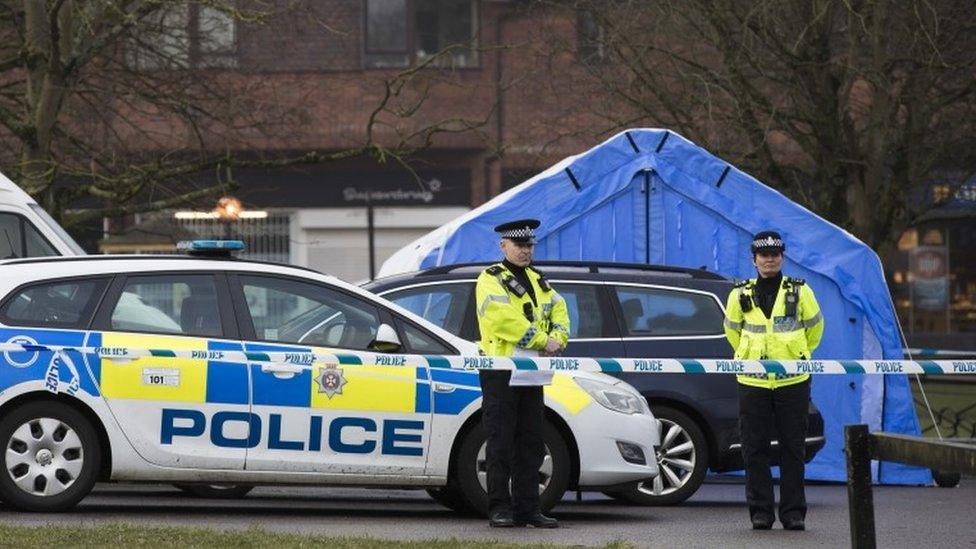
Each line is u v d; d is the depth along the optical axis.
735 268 46.78
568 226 46.88
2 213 45.38
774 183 63.78
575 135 72.12
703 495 42.81
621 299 40.16
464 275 39.66
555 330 32.38
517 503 32.50
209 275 32.94
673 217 47.00
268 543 26.52
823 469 45.41
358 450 32.75
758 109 62.06
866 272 45.84
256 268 33.28
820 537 32.03
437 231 50.88
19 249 45.41
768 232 33.72
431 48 108.94
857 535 21.41
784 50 60.69
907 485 46.12
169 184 73.00
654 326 40.16
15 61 62.25
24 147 59.03
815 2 60.03
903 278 113.75
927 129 62.53
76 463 31.81
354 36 108.06
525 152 92.94
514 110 107.19
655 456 34.78
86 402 31.62
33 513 31.61
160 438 31.94
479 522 33.66
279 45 97.19
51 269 32.34
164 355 31.72
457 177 110.12
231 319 32.75
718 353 40.00
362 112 108.25
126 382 31.84
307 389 32.50
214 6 58.91
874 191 63.12
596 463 33.97
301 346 32.84
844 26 64.00
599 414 34.09
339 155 61.03
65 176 65.62
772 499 33.47
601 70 67.44
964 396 70.62
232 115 67.62
